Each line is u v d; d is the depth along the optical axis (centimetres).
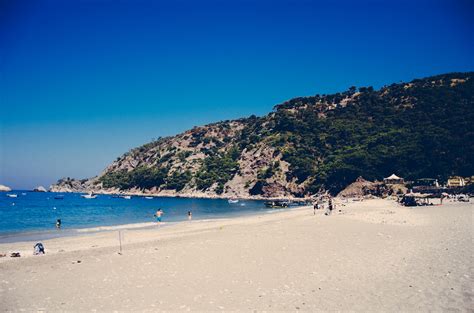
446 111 14000
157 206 11200
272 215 6131
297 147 16638
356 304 1113
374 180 12094
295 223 3619
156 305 1188
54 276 1617
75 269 1738
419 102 16012
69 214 7819
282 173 15688
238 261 1794
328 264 1642
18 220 6253
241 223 4456
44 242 3158
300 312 1075
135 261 1872
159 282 1462
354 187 12012
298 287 1322
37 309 1192
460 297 1112
